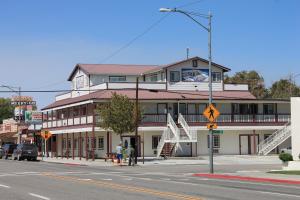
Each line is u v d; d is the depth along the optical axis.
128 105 51.12
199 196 18.70
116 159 54.19
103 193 19.92
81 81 71.94
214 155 63.25
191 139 59.53
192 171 37.84
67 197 18.45
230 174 32.75
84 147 67.19
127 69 72.56
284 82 104.56
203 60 67.44
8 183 25.39
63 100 73.62
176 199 17.66
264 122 65.31
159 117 62.47
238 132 65.69
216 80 68.62
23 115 106.19
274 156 60.22
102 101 59.16
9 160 63.09
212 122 34.12
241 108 67.12
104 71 70.19
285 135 62.84
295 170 34.47
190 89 67.19
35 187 22.91
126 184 24.62
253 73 103.06
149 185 24.00
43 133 59.16
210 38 34.25
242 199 17.69
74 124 64.38
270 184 25.50
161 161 52.97
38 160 61.75
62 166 45.84
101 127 52.25
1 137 105.69
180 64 67.00
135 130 50.94
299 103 37.94
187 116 64.00
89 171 37.47
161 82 66.25
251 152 65.81
